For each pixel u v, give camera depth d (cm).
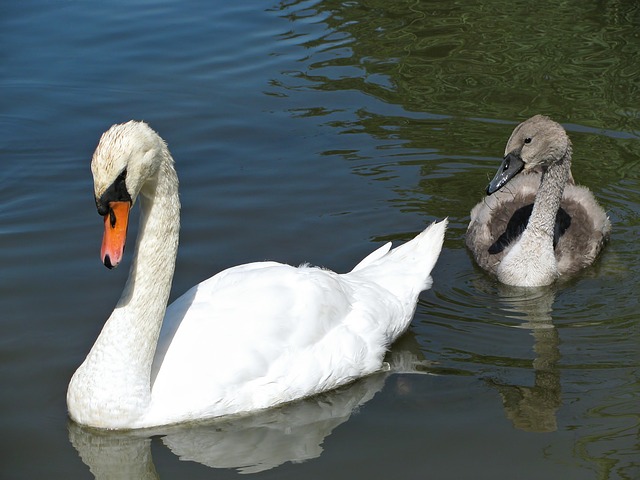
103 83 1483
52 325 968
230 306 885
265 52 1594
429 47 1620
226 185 1232
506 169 1118
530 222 1104
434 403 870
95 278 1049
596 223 1154
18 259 1078
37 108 1409
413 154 1314
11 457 793
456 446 803
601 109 1416
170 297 1010
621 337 976
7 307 992
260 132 1359
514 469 770
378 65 1557
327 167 1280
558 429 822
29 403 862
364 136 1353
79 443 816
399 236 1145
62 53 1570
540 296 1075
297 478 764
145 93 1457
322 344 898
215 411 849
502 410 854
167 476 773
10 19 1684
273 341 874
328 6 1778
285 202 1202
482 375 915
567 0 1800
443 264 1148
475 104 1438
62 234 1130
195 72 1527
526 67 1546
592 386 887
